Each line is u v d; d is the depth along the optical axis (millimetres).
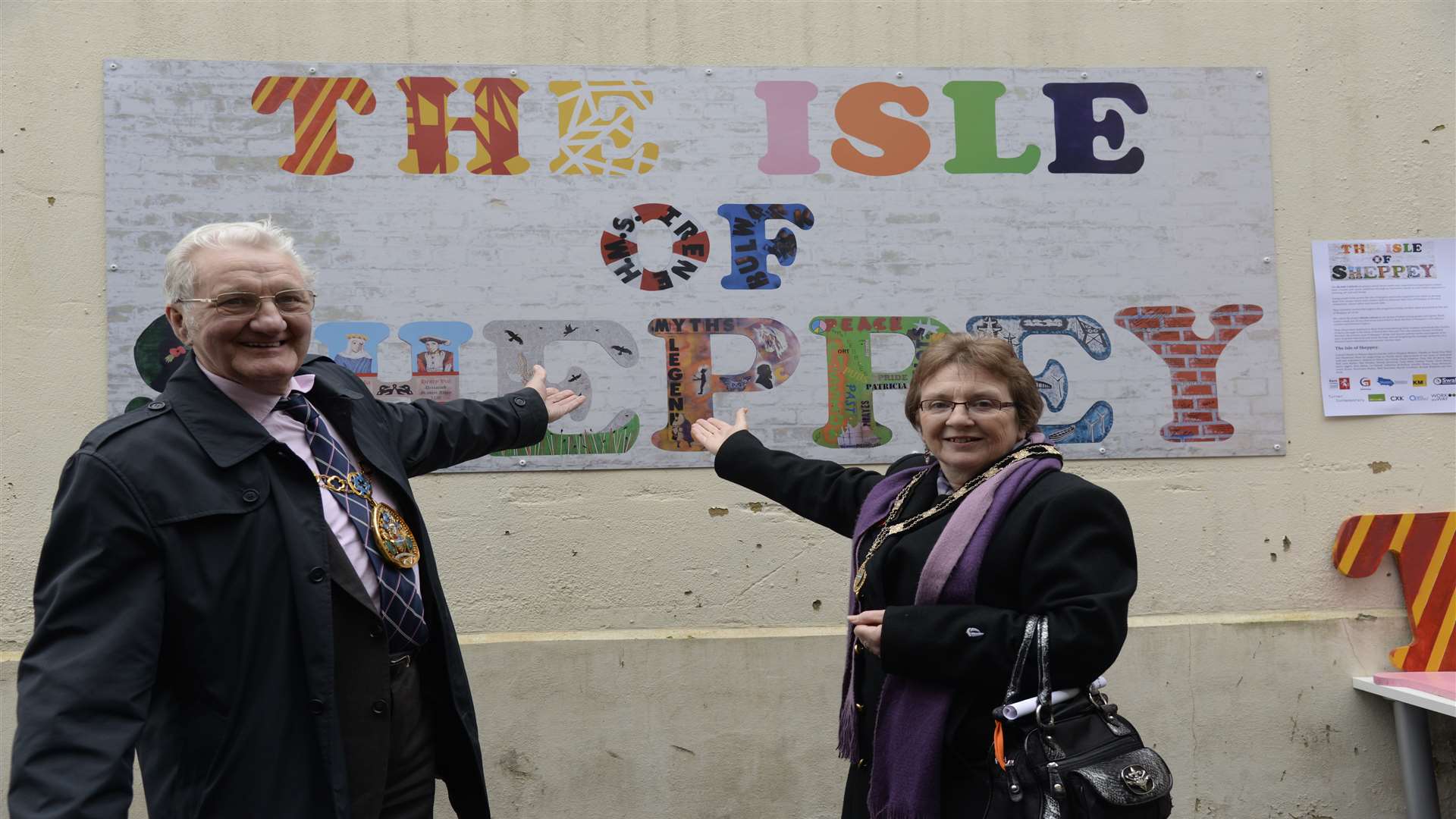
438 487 3428
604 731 3400
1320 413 3617
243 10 3436
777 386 3531
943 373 2199
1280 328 3627
